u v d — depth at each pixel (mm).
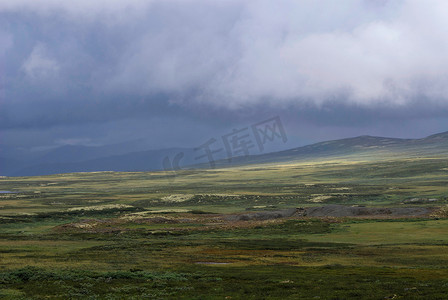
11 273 35812
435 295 26688
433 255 48688
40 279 34094
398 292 28219
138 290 30609
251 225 87938
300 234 75250
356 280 33312
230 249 56594
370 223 83812
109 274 35781
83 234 79625
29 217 110500
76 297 28359
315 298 27234
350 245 59906
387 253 50906
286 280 33656
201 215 108188
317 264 43344
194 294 29062
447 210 94688
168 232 80250
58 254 51969
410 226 77625
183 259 47562
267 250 55438
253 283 32781
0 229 91625
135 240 71938
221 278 35031
